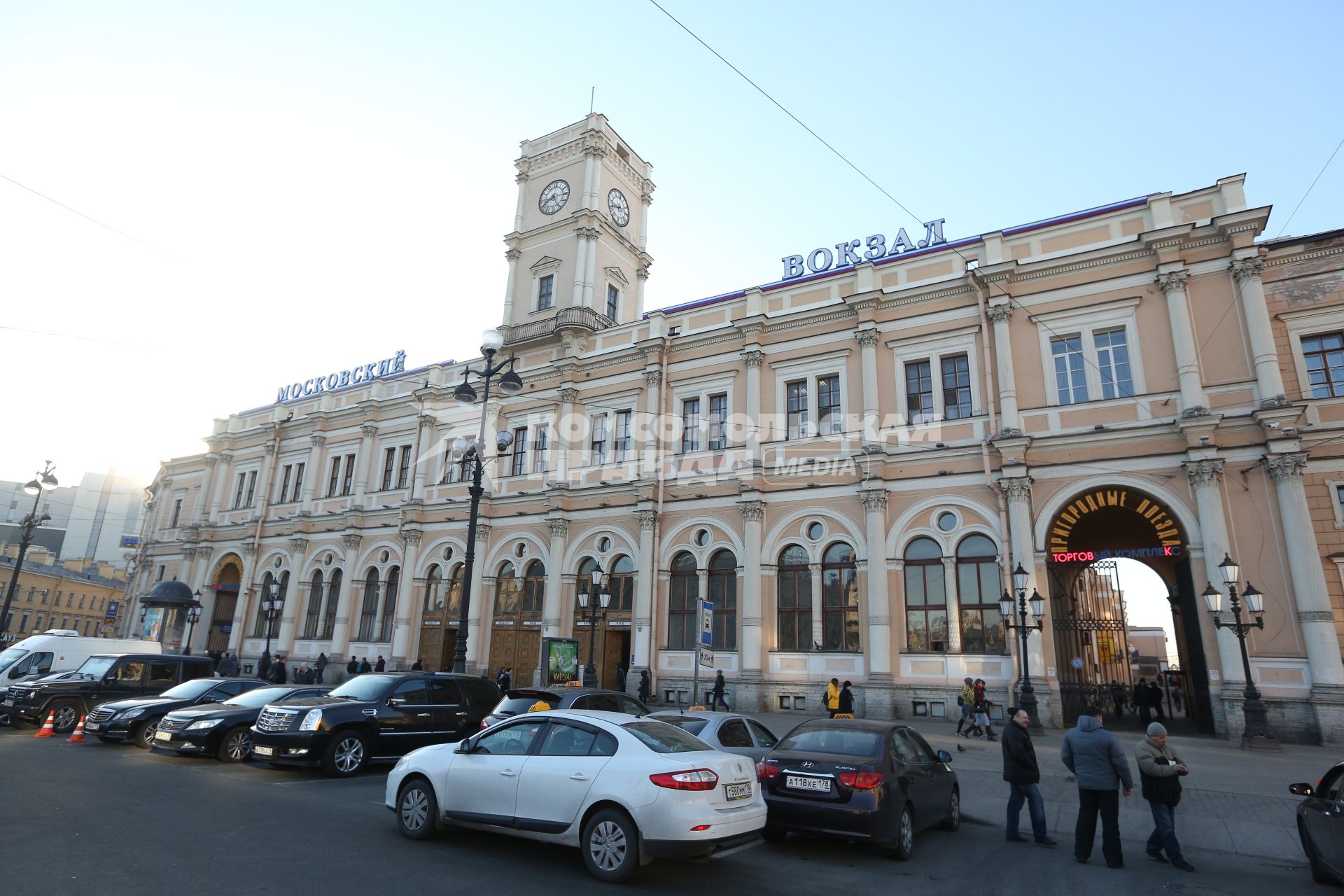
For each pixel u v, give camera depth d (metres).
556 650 25.19
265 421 49.25
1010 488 24.41
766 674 27.41
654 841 7.73
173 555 51.56
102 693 19.72
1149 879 9.09
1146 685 26.95
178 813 10.20
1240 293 22.95
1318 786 9.10
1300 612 20.30
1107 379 24.42
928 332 27.36
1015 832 10.99
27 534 32.09
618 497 32.56
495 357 38.81
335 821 10.20
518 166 42.16
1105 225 25.44
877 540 26.23
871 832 9.30
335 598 41.34
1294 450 21.08
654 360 32.97
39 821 9.41
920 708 24.59
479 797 8.93
